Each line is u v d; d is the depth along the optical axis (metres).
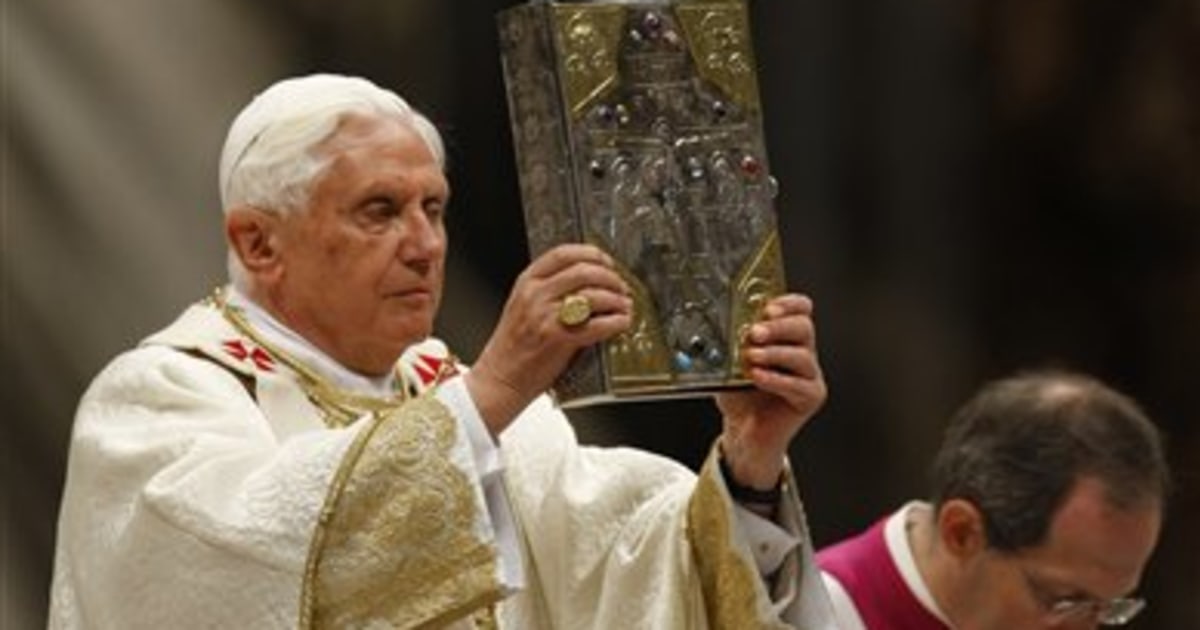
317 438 13.49
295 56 34.28
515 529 13.41
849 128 38.81
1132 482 17.42
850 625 18.20
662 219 13.37
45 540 30.69
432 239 14.12
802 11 38.62
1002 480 17.58
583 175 13.28
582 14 13.40
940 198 39.09
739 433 13.88
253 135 14.15
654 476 14.63
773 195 13.63
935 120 39.12
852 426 38.12
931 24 39.06
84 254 31.64
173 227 32.19
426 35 35.66
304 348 14.39
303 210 14.07
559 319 13.05
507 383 13.24
